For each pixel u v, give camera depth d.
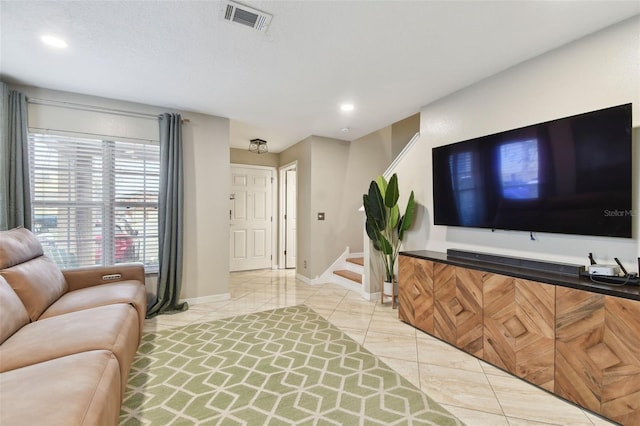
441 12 1.75
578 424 1.55
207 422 1.57
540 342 1.84
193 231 3.54
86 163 3.06
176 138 3.33
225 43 2.09
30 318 1.85
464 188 2.62
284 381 1.95
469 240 2.71
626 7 1.70
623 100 1.81
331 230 4.72
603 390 1.57
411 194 3.19
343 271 4.65
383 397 1.78
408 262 2.88
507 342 2.02
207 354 2.31
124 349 1.61
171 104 3.28
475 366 2.13
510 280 2.00
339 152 4.77
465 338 2.32
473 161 2.53
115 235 3.20
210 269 3.65
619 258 1.81
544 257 2.17
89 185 3.08
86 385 1.14
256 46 2.12
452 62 2.33
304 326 2.88
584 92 1.98
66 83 2.74
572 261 2.02
